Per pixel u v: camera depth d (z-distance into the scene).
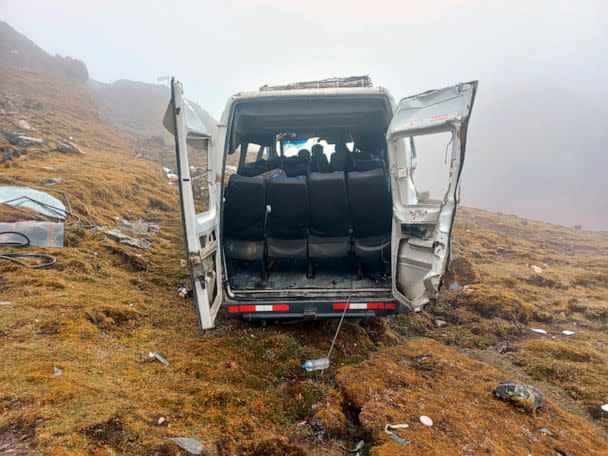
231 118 3.96
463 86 3.02
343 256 4.38
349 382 3.28
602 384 3.89
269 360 3.60
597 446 2.77
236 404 2.83
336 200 4.07
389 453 2.40
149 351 3.38
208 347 3.63
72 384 2.54
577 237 20.36
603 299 7.21
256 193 4.03
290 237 4.33
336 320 4.62
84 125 27.88
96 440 2.09
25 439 2.02
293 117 4.43
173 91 2.94
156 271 5.88
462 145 3.06
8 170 9.94
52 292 4.22
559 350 4.66
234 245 4.30
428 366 3.75
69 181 9.87
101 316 3.78
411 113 3.47
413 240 3.63
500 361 4.50
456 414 2.90
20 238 5.61
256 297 3.85
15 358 2.79
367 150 5.49
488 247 12.70
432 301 3.40
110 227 7.65
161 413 2.48
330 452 2.54
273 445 2.46
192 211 3.06
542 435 2.80
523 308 6.05
